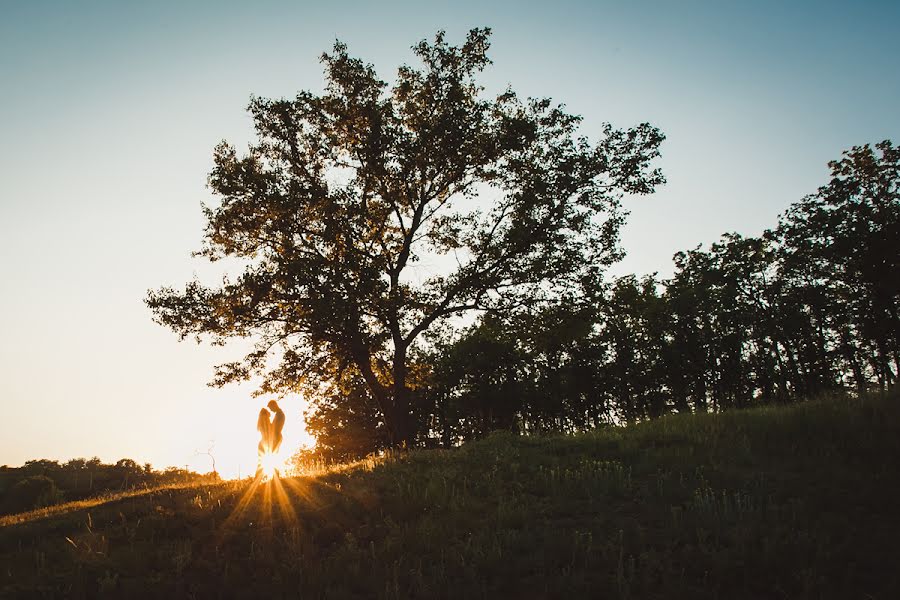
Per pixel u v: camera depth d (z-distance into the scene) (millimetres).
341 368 26344
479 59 26500
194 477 20375
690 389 56938
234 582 7691
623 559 7730
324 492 11375
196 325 24172
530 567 7688
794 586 6754
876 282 40844
